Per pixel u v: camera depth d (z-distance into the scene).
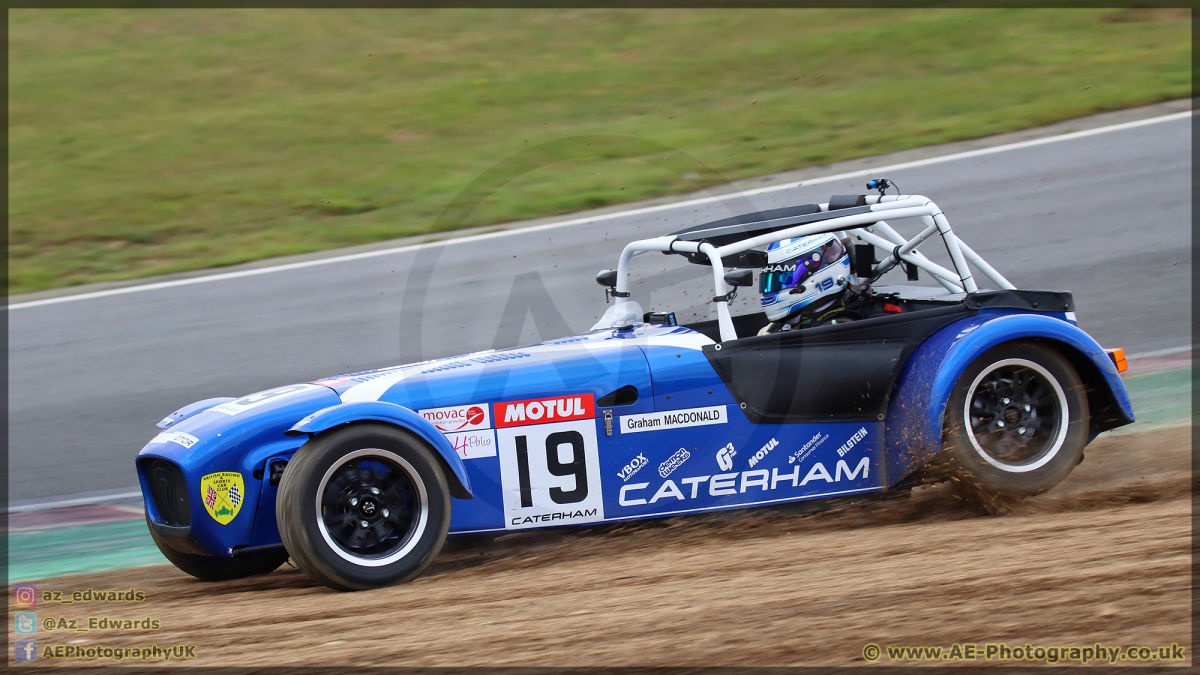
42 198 26.78
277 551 10.30
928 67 31.58
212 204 26.22
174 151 29.20
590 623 8.26
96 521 13.27
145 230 25.03
